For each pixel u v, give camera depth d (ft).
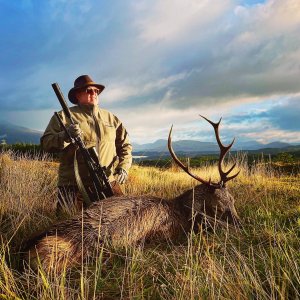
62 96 8.66
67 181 9.29
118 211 7.29
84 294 5.57
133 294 5.59
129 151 10.01
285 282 5.59
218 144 9.11
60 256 6.24
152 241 7.64
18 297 5.33
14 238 7.57
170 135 8.89
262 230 8.13
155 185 14.38
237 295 5.20
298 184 14.24
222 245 7.26
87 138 9.19
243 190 12.75
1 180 12.11
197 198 8.74
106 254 6.70
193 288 5.33
